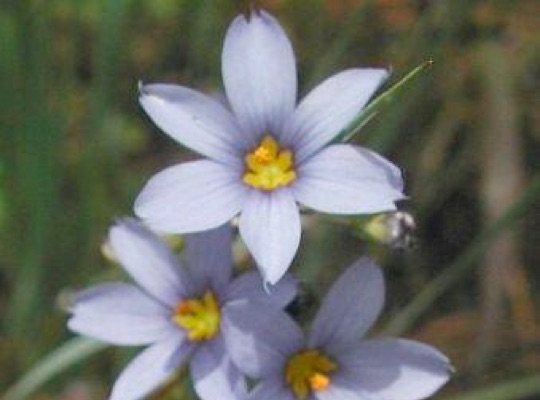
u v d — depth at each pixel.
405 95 0.20
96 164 0.21
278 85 0.13
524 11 0.24
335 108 0.13
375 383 0.13
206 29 0.22
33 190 0.20
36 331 0.21
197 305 0.13
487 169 0.23
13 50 0.20
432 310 0.23
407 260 0.23
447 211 0.23
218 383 0.12
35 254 0.20
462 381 0.22
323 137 0.13
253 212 0.12
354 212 0.12
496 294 0.22
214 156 0.13
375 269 0.13
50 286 0.21
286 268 0.12
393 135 0.21
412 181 0.23
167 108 0.13
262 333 0.12
